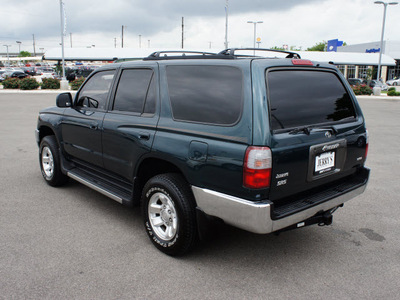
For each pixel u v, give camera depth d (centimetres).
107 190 405
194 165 303
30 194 502
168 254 340
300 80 315
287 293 287
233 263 331
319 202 309
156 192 338
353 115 363
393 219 442
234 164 277
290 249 361
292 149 284
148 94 361
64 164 498
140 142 350
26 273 306
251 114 274
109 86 414
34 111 1495
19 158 700
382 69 5441
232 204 281
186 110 321
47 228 395
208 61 318
